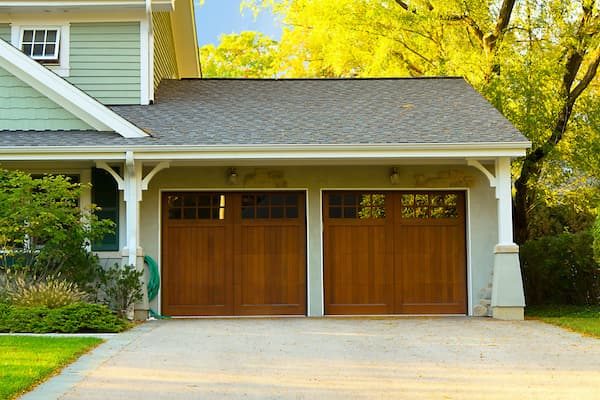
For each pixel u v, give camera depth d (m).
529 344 10.22
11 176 12.45
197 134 13.59
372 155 13.13
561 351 9.66
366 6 20.36
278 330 11.57
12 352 8.90
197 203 14.78
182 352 9.39
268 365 8.60
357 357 9.15
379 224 14.84
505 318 13.51
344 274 14.76
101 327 11.21
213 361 8.81
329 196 14.86
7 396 6.85
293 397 7.12
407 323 12.77
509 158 13.62
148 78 15.62
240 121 14.39
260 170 14.72
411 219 14.87
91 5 15.42
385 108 15.20
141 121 14.40
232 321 13.26
